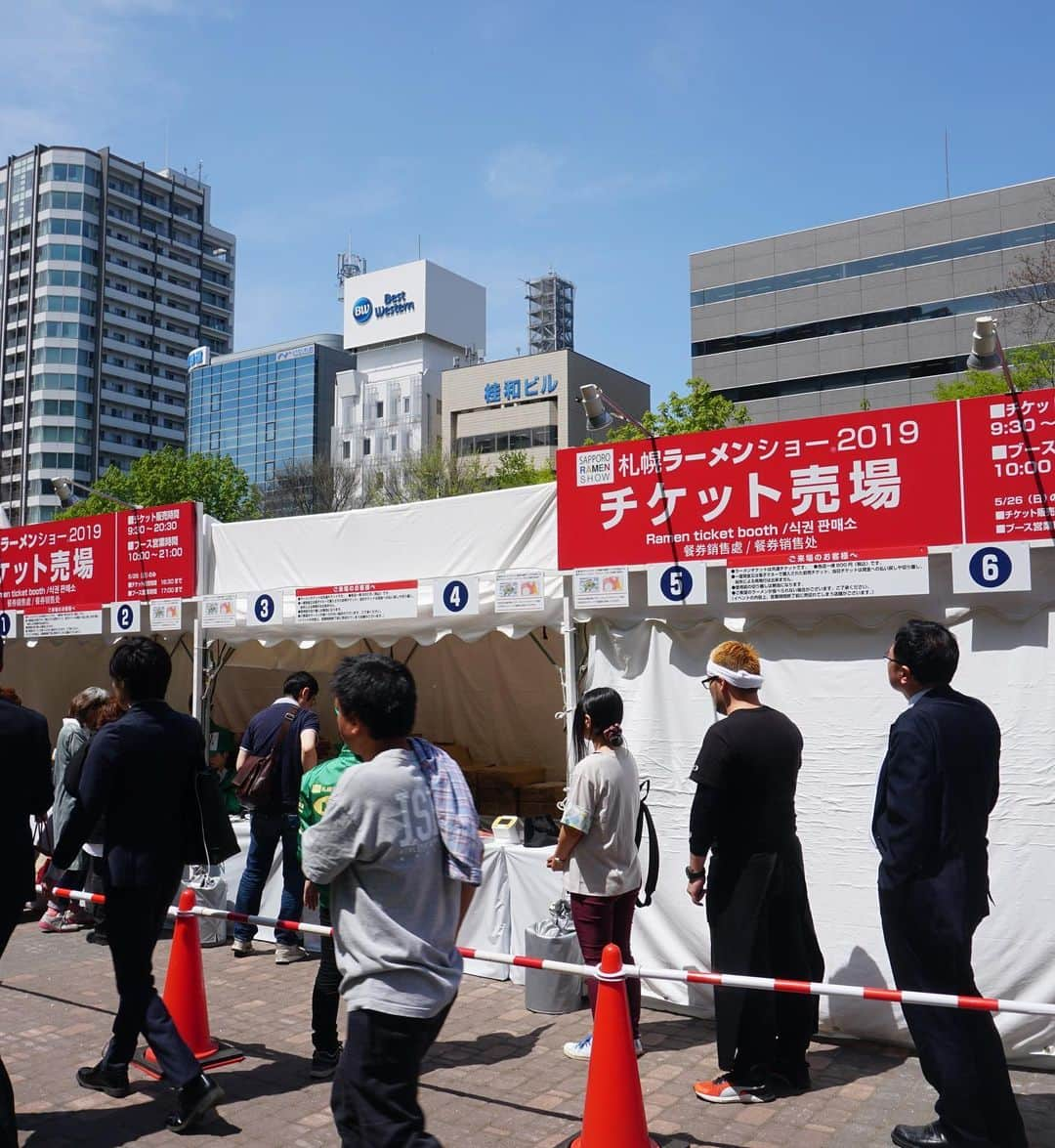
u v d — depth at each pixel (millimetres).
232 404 110062
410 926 2781
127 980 4211
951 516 5070
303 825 3555
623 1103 3682
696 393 31297
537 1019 5484
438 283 98188
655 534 5988
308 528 8078
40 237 107062
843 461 5387
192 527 8656
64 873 7637
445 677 10414
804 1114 4188
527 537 6875
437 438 79375
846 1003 5164
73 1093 4461
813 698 5461
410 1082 2729
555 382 74375
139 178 113625
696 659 5871
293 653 10781
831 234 63438
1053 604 4875
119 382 110188
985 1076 3580
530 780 9414
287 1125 4137
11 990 6090
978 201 58750
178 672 11586
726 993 4340
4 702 4016
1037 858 4805
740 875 4355
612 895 4746
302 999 5891
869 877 5207
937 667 3877
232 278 125812
